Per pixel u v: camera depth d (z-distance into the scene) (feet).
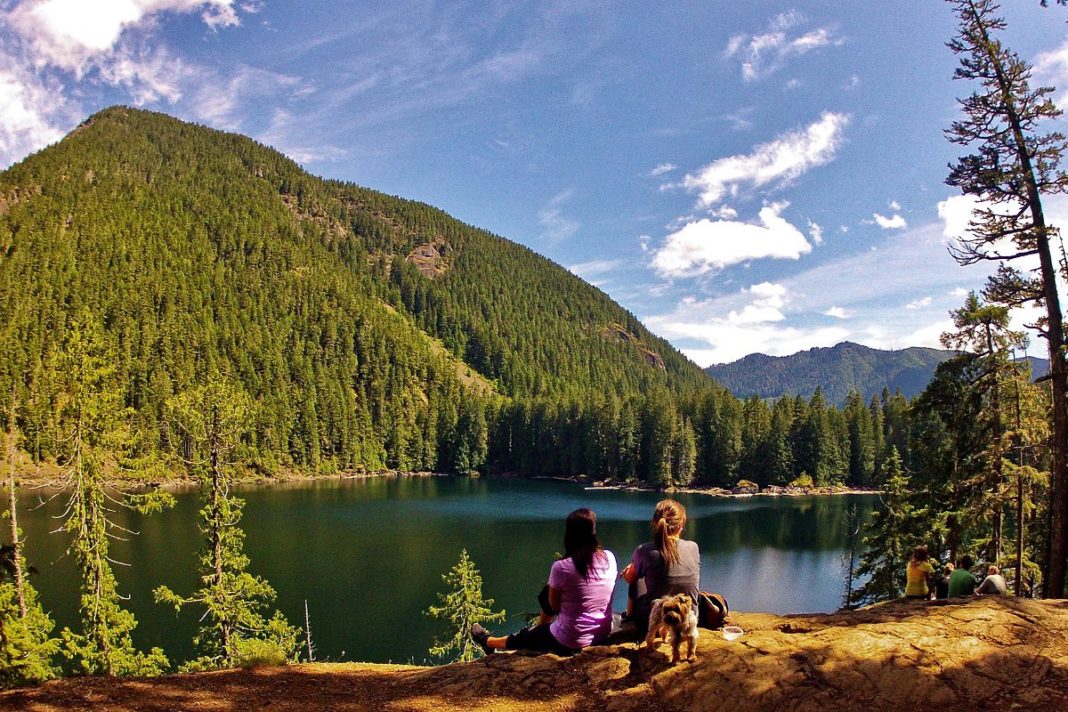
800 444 359.05
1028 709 17.20
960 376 73.82
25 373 329.52
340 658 110.11
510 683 20.90
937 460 78.64
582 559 22.81
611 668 20.80
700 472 370.94
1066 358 52.37
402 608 135.74
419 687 21.95
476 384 634.02
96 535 74.74
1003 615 22.52
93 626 74.08
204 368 435.53
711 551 193.77
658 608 20.76
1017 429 68.33
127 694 22.07
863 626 22.15
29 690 22.47
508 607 139.23
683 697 18.97
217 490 80.84
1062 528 53.67
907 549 84.12
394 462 458.50
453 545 197.36
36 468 180.45
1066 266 53.98
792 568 173.06
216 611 78.18
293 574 161.38
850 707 17.61
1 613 50.03
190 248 654.12
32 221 584.40
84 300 468.75
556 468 438.40
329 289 653.71
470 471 452.35
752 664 19.69
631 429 384.88
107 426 75.00
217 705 20.88
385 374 536.01
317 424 426.10
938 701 17.75
